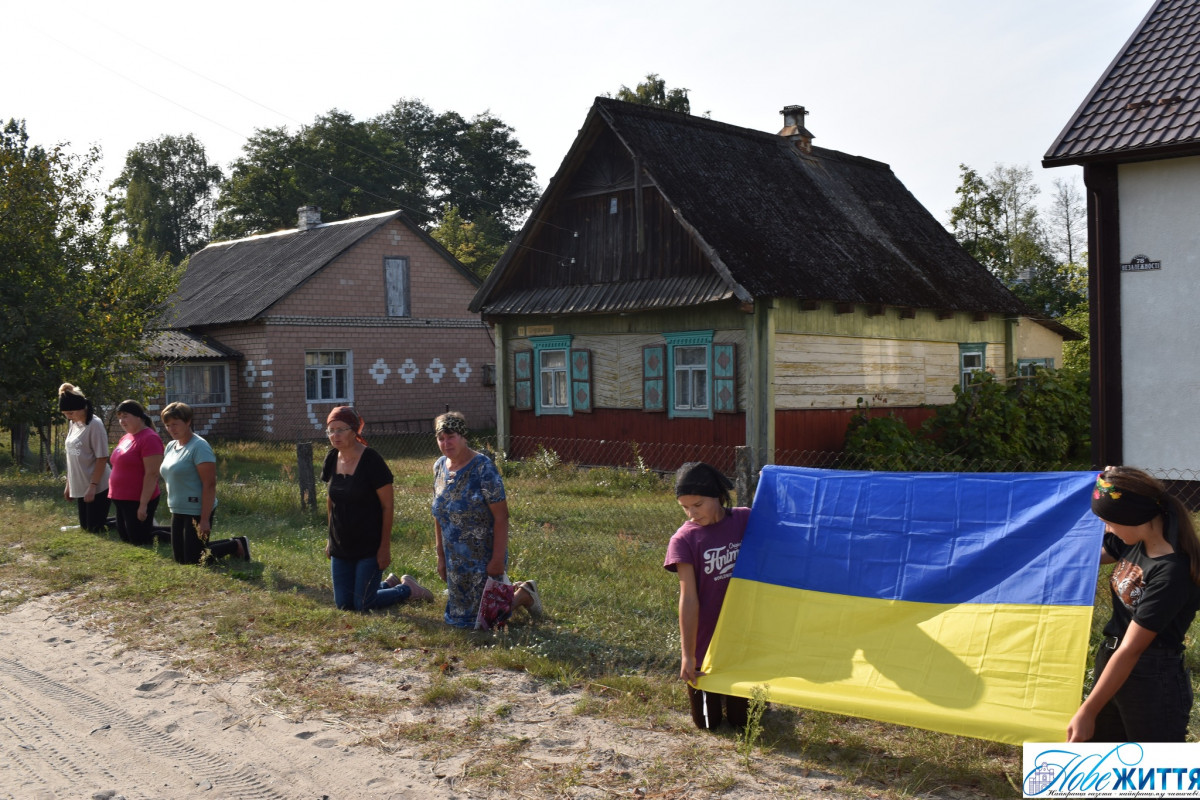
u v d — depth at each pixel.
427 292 30.73
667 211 16.48
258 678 5.59
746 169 18.61
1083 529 4.09
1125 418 11.66
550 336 18.73
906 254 19.39
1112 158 11.25
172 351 26.61
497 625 6.41
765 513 4.83
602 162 17.69
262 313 26.75
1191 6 12.58
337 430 6.82
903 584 4.39
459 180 62.56
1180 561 3.17
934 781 3.99
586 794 3.97
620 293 16.98
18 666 5.94
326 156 54.44
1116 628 3.41
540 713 4.94
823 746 4.38
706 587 4.67
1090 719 3.30
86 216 17.75
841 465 16.59
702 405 16.33
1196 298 11.12
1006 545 4.25
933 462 15.23
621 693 5.14
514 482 15.83
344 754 4.48
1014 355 21.06
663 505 12.48
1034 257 47.25
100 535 9.96
